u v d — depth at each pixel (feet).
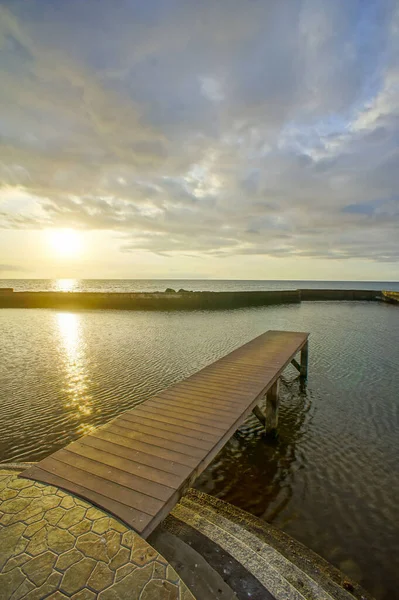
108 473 11.44
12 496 10.34
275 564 10.80
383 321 80.64
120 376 35.35
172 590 7.40
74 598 7.14
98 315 94.79
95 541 8.66
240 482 17.67
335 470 18.86
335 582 10.60
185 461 12.19
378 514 15.17
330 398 30.19
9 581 7.52
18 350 47.78
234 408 17.44
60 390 31.07
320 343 53.72
